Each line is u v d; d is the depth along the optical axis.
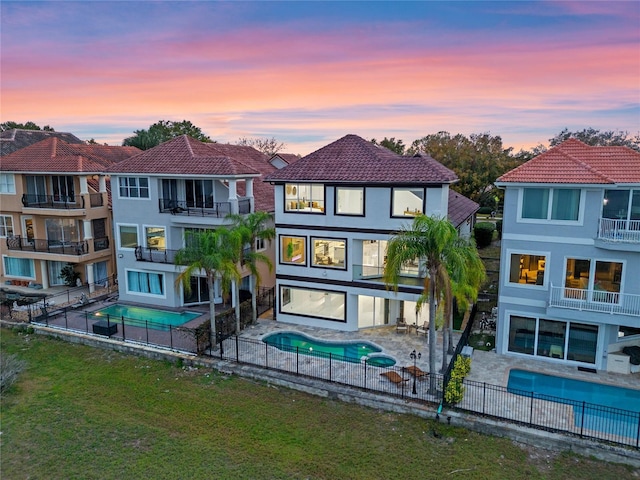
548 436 14.81
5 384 19.00
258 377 19.94
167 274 29.64
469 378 19.27
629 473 13.51
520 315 21.28
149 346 23.16
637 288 18.91
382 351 22.72
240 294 30.55
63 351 23.48
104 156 40.50
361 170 24.42
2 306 29.06
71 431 16.12
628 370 19.73
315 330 25.97
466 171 48.50
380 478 13.48
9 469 14.07
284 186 26.27
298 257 26.69
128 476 13.69
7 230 35.25
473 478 13.38
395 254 17.03
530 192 20.28
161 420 16.84
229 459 14.47
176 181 29.73
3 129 80.25
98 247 33.41
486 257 40.19
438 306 17.55
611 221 18.94
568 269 20.17
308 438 15.59
